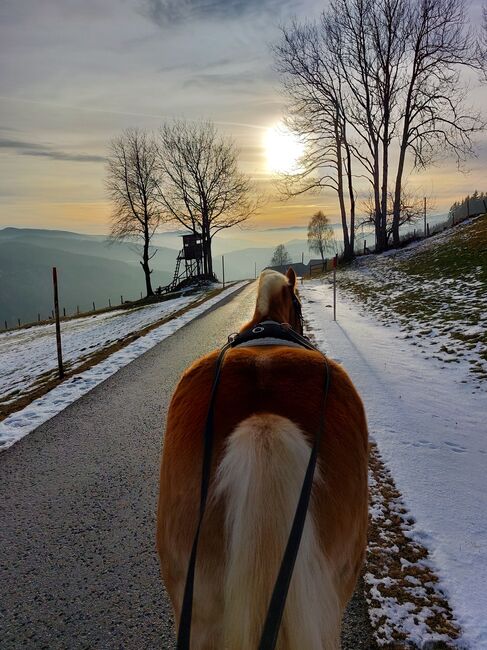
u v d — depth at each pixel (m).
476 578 3.78
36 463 6.64
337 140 39.62
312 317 17.50
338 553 1.81
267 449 1.65
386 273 27.12
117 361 13.27
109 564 4.32
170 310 27.12
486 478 5.51
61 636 3.53
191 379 2.25
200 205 54.22
